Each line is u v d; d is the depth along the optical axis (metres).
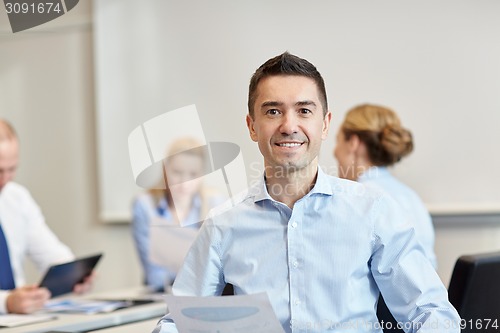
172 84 4.66
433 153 4.20
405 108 4.22
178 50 4.65
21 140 5.14
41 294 2.82
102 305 2.88
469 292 2.07
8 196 3.61
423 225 2.90
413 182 4.22
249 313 1.65
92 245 4.98
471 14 4.14
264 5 4.43
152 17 4.70
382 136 2.90
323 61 4.31
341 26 4.28
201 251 1.94
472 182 4.16
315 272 1.84
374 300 1.88
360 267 1.85
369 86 4.25
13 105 5.14
